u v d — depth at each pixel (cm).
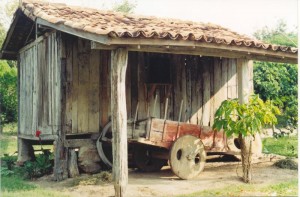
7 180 970
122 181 750
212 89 1204
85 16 957
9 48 1298
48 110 1047
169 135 919
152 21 1084
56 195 792
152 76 1112
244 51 864
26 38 1239
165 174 1005
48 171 1033
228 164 1128
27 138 1186
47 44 1066
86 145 994
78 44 1006
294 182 853
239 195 751
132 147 1030
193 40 779
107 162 994
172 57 1148
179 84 1156
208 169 1054
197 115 1178
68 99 986
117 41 709
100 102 1030
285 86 1584
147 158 1042
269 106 852
